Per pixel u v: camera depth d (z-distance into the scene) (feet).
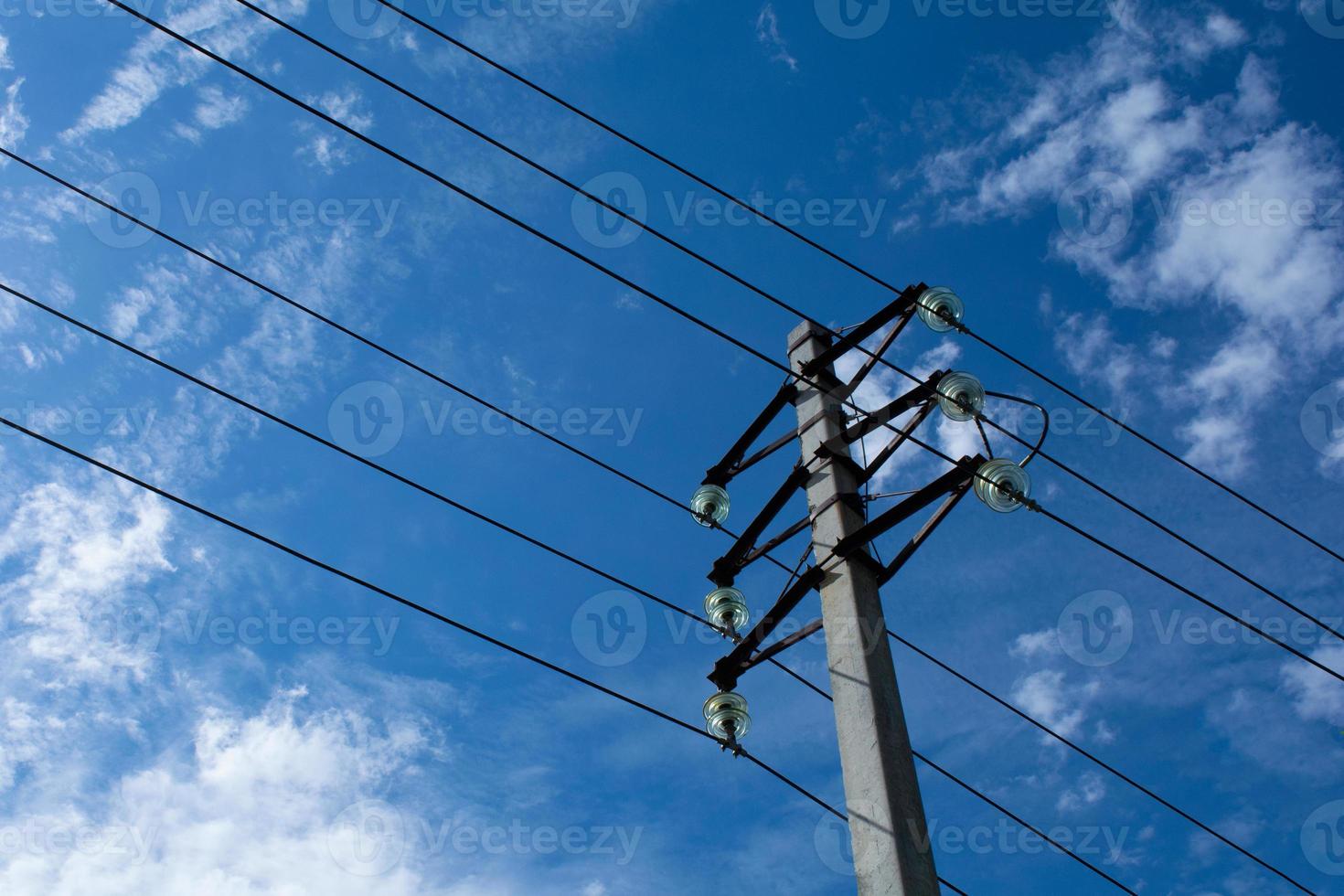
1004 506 31.12
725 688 32.40
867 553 30.94
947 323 34.37
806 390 35.04
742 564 34.40
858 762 26.96
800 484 33.50
